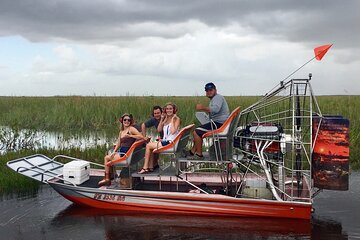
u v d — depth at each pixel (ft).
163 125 26.76
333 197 28.09
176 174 25.48
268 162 24.63
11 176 32.14
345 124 22.43
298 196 24.21
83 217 24.66
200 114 25.93
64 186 26.18
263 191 25.27
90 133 58.70
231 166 26.03
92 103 74.33
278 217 23.72
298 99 23.59
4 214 25.30
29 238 21.58
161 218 24.23
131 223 23.53
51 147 46.01
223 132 24.17
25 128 62.64
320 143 22.91
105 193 25.55
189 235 21.71
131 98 80.69
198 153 25.94
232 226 22.88
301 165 23.97
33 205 27.02
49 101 85.87
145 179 29.22
